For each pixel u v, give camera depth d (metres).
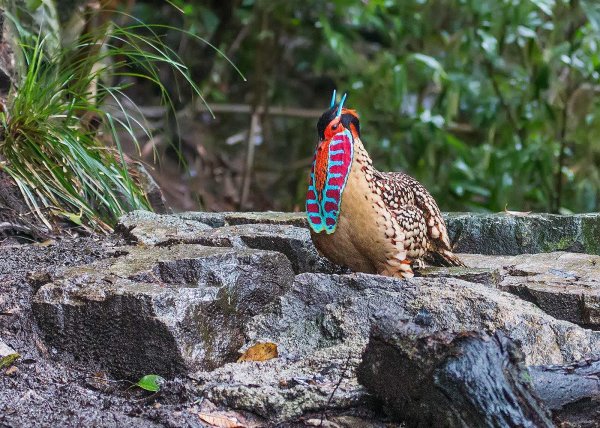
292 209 20.73
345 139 7.84
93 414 6.49
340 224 7.91
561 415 6.36
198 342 7.05
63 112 11.80
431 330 6.42
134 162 12.35
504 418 5.70
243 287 7.65
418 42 19.95
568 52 16.97
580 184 17.88
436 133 18.00
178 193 20.89
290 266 8.07
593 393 6.36
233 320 7.45
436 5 18.80
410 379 6.06
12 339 7.29
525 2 16.84
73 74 11.41
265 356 7.20
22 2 12.83
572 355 6.88
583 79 17.56
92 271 7.61
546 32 18.05
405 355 6.06
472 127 20.55
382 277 7.55
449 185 18.31
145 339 6.97
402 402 6.23
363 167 7.91
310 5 21.66
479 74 18.64
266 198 22.69
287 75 24.41
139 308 6.95
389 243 7.92
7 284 7.64
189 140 22.06
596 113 17.62
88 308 7.16
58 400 6.68
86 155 10.73
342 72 21.55
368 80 19.34
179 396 6.71
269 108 23.25
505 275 8.73
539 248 10.02
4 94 11.45
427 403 6.02
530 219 10.06
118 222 9.56
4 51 11.73
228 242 8.73
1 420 6.30
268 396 6.47
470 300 7.13
